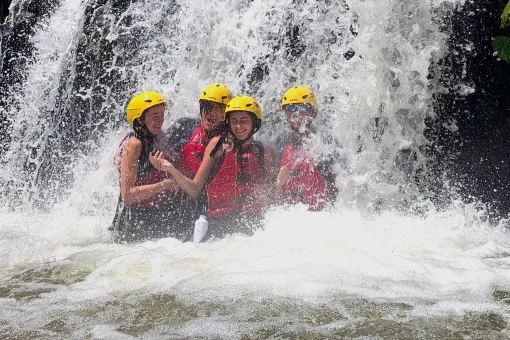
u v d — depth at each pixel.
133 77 7.34
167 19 7.15
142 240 5.14
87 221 5.61
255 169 5.22
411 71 6.16
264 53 6.88
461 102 7.25
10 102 7.57
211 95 5.19
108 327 3.26
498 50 6.78
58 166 7.05
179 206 5.15
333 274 3.88
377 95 6.08
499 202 7.00
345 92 6.11
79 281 4.00
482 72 7.52
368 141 6.05
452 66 7.13
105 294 3.73
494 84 7.60
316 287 3.68
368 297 3.55
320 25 6.61
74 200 6.02
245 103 5.07
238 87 6.92
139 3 7.27
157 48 7.23
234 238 4.95
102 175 6.06
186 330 3.21
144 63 7.27
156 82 7.18
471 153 7.26
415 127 6.29
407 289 3.67
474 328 3.17
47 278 4.09
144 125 5.06
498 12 7.39
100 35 7.37
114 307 3.52
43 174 7.00
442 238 4.93
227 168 5.17
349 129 6.02
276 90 6.84
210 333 3.17
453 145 7.10
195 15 6.96
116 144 6.93
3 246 4.91
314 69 6.75
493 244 4.74
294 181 5.25
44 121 7.20
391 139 6.15
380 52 6.08
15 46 7.97
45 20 7.50
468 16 7.20
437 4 6.16
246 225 5.16
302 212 5.17
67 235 5.25
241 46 6.88
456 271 4.00
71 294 3.75
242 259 4.24
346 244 4.57
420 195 6.18
